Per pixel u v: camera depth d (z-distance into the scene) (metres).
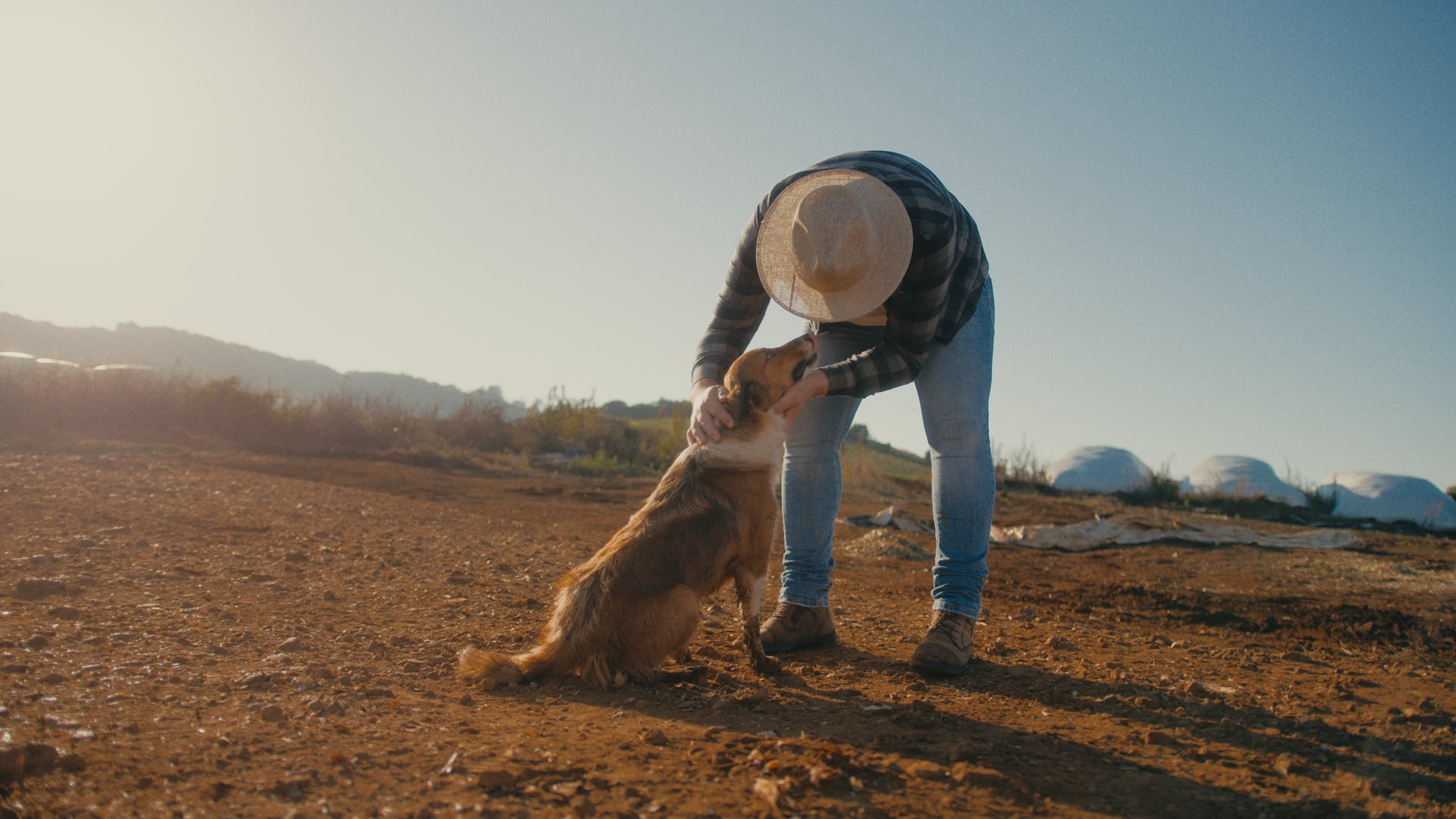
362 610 4.76
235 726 2.74
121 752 2.45
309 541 6.89
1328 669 4.38
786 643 4.34
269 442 19.61
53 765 2.30
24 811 2.04
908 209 3.59
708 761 2.59
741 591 3.99
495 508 12.23
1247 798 2.43
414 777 2.40
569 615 3.66
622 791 2.33
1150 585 8.47
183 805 2.14
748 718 3.12
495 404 24.45
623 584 3.65
